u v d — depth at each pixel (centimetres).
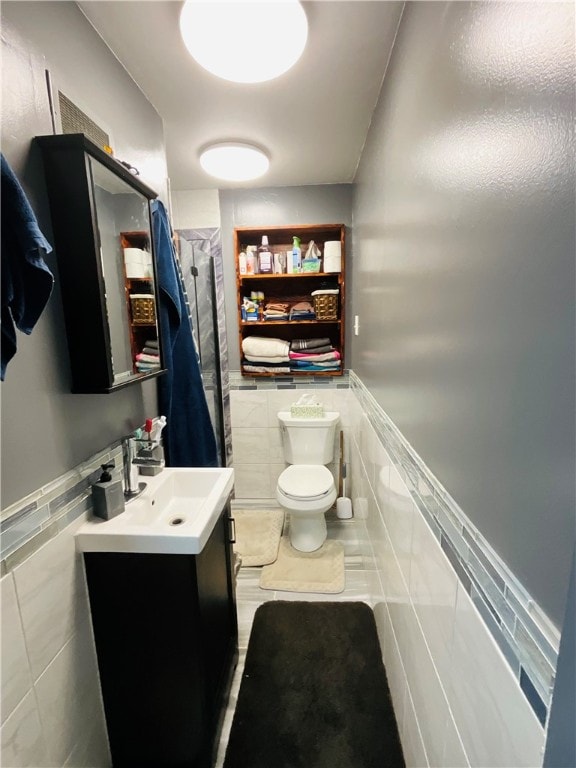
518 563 51
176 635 103
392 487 125
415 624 98
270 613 174
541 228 45
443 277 77
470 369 65
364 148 182
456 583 71
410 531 102
